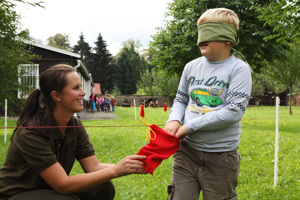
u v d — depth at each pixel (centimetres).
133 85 6894
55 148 190
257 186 407
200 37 212
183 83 243
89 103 2302
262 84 4131
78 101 189
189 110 224
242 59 227
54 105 189
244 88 203
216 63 216
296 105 4300
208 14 212
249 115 2053
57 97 185
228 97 204
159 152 184
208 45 210
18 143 178
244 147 734
